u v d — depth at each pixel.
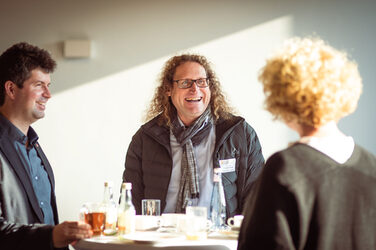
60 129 4.43
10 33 4.52
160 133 2.64
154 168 2.61
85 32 4.48
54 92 4.45
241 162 2.59
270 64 1.39
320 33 4.25
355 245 1.22
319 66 1.30
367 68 4.19
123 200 1.97
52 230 1.84
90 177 4.39
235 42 4.32
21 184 2.06
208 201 2.49
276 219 1.20
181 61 2.76
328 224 1.21
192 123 2.62
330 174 1.24
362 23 4.21
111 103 4.42
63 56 4.48
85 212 1.97
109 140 4.40
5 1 4.54
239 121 2.66
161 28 4.41
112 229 1.97
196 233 1.78
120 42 4.45
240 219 2.00
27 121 2.24
